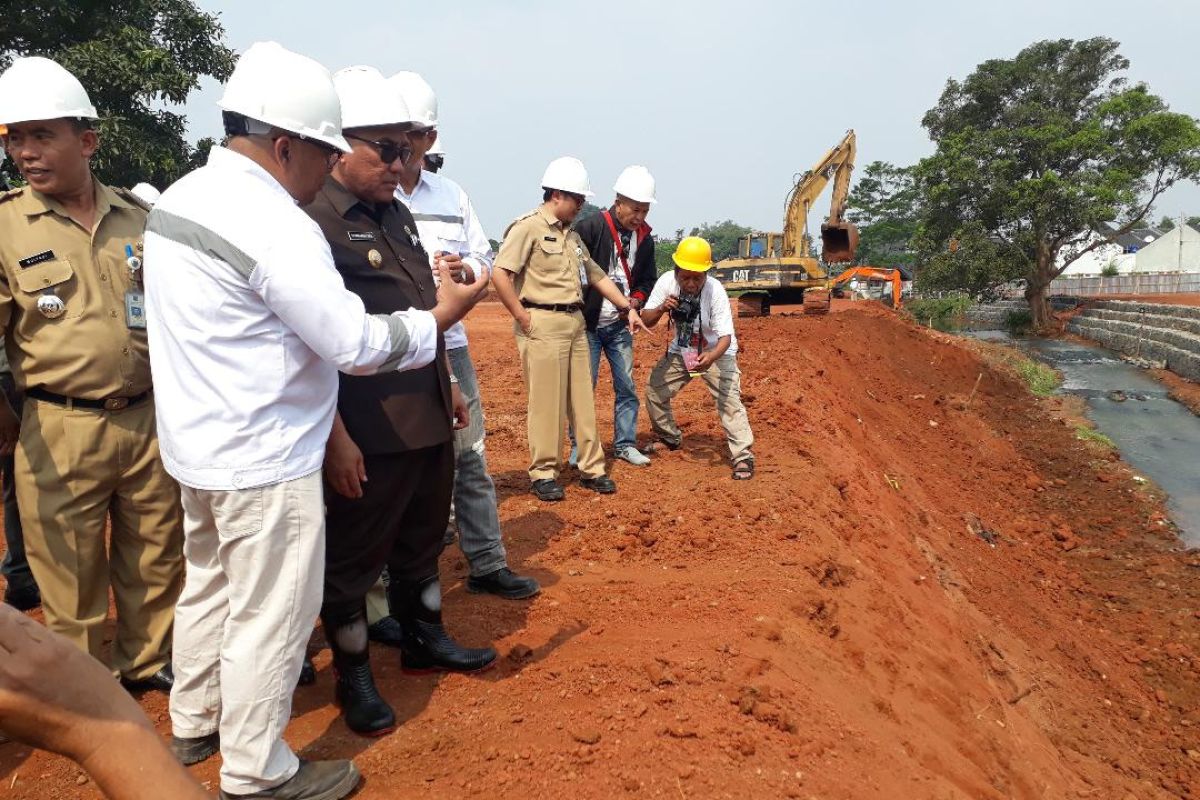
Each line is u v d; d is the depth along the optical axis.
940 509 10.34
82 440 3.52
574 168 5.74
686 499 6.26
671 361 7.30
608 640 4.16
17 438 3.79
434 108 4.44
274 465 2.62
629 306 6.49
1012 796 4.55
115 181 16.03
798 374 11.21
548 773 3.11
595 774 3.12
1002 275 34.12
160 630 3.84
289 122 2.65
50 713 1.13
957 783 4.11
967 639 6.44
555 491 6.21
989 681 5.90
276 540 2.65
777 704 3.71
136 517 3.72
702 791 3.09
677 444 7.69
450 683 3.71
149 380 3.65
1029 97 37.56
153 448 3.69
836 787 3.31
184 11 17.08
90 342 3.48
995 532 10.45
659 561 5.27
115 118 15.11
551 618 4.40
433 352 2.92
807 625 4.70
